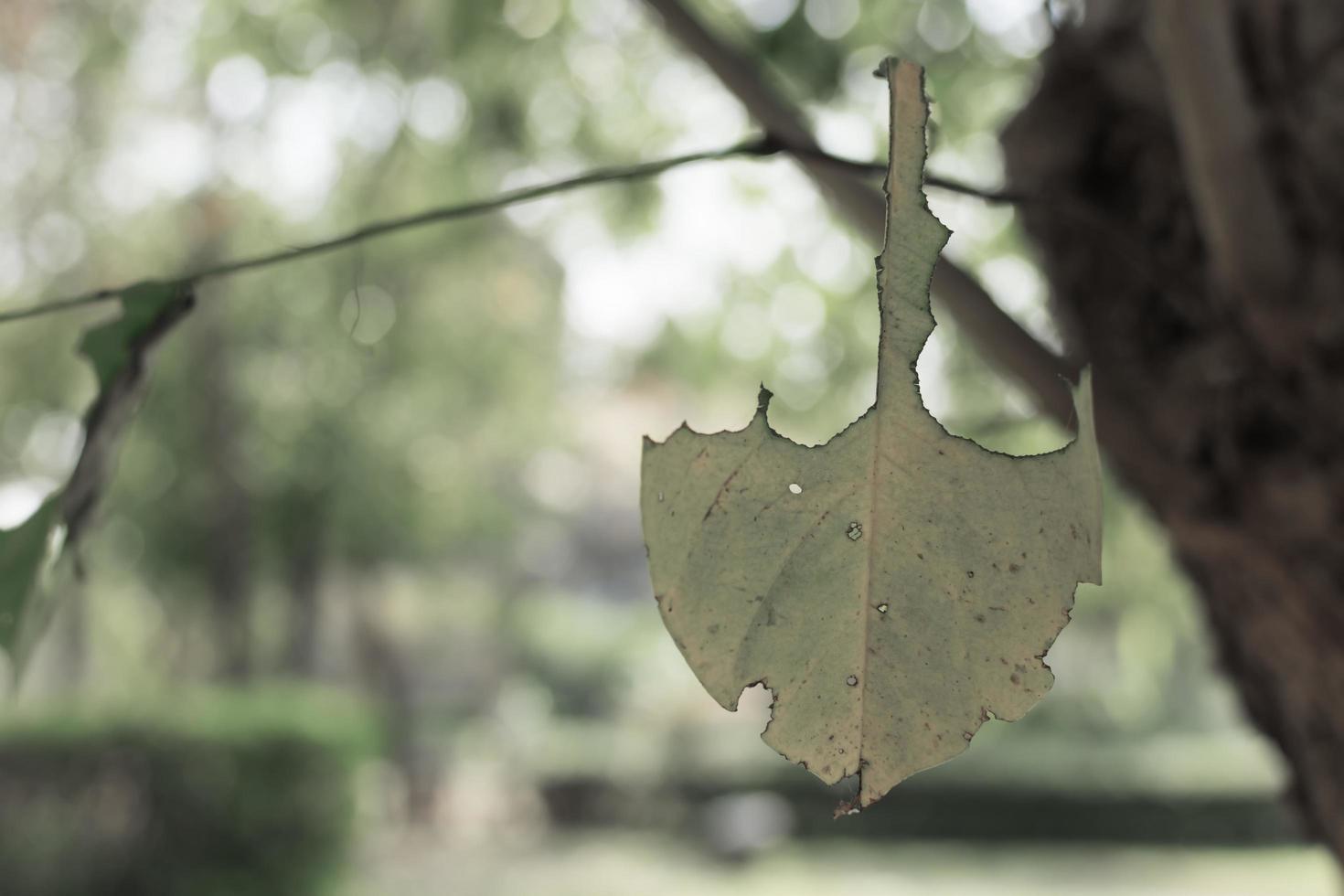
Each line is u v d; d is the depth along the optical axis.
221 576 13.03
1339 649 1.00
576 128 4.74
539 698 23.78
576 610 26.20
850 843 15.85
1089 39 1.22
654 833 17.12
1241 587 1.09
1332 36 0.97
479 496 15.61
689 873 13.80
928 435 0.46
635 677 24.25
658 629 24.89
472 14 4.10
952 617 0.46
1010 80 3.56
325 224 9.88
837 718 0.46
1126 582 4.88
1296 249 0.98
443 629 21.75
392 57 4.64
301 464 12.84
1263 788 15.30
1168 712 18.27
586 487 27.66
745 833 14.52
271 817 8.73
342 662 19.53
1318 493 0.97
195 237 10.77
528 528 20.91
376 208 7.06
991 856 14.88
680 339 5.28
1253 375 1.00
